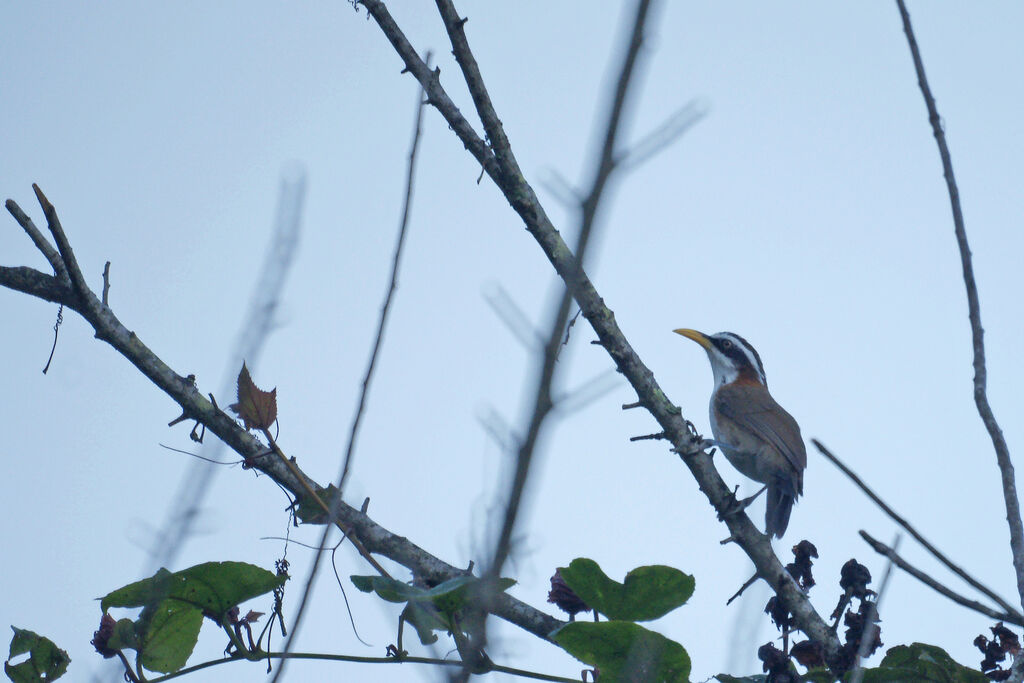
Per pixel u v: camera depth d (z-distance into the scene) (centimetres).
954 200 1010
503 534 427
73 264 1153
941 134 1023
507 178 1172
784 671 1022
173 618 937
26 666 945
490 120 1170
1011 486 929
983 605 848
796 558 1151
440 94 1176
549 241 1173
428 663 870
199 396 1146
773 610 1123
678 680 897
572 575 951
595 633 886
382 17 1184
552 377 420
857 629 1059
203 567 906
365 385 711
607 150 425
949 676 1039
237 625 935
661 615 953
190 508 689
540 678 931
